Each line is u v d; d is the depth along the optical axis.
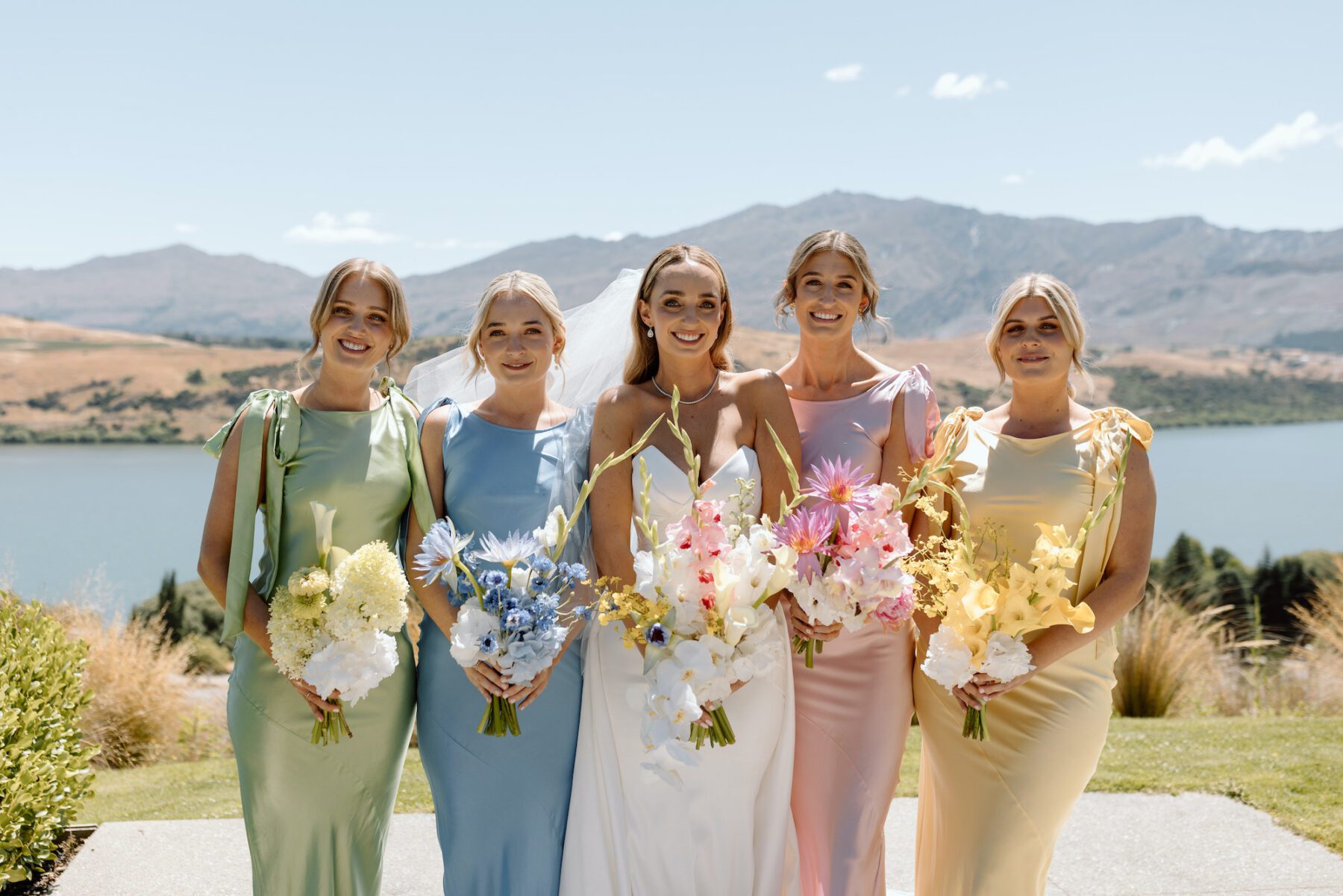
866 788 3.87
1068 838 5.15
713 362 3.95
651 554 3.21
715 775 3.54
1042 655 3.46
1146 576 3.63
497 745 3.63
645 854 3.59
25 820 4.50
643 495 3.29
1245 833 5.16
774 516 3.77
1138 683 8.66
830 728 3.90
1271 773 6.05
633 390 3.82
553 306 3.86
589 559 3.84
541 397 3.95
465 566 3.27
